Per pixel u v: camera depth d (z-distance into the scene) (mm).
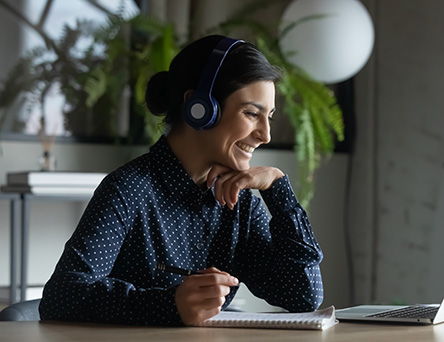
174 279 1545
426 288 3629
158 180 1563
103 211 1450
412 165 3725
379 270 3885
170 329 1247
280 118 3859
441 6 3584
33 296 2973
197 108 1499
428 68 3648
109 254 1437
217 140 1542
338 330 1258
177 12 3627
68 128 3422
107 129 3492
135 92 3432
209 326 1289
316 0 3402
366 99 3949
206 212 1617
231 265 1653
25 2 3363
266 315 1363
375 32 3926
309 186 3564
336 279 3984
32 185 2912
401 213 3775
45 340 1118
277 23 3521
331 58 3406
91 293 1326
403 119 3773
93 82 3244
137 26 3367
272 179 1622
